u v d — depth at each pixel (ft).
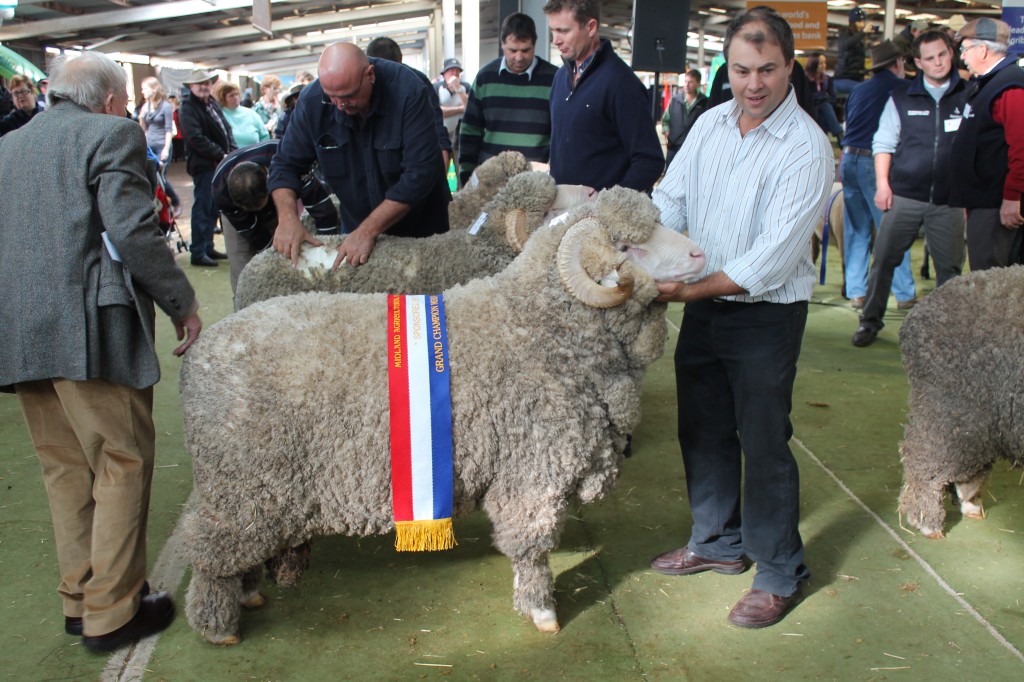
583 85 13.76
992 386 10.85
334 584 10.82
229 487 8.59
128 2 58.34
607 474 9.64
